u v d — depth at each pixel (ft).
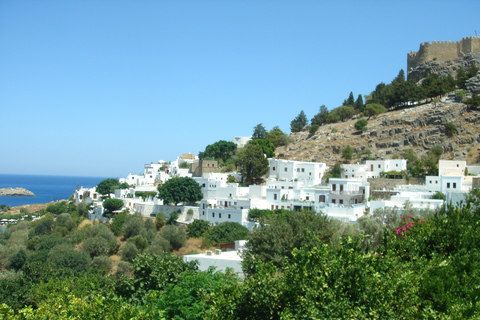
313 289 91.76
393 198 284.00
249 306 101.14
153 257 155.22
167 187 384.68
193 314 113.39
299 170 423.23
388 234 128.26
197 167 494.59
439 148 444.14
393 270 99.30
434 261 113.39
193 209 363.76
